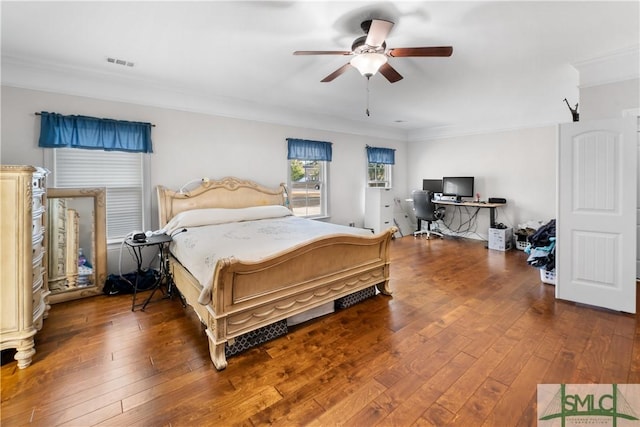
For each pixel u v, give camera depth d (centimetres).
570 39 252
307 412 159
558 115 503
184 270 275
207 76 336
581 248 287
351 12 210
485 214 607
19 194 198
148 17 216
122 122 342
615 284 271
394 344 225
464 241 609
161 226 362
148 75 331
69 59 289
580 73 306
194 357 210
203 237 288
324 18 218
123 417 156
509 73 330
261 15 214
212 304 201
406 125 638
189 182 396
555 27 232
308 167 544
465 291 331
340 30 235
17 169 197
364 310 286
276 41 253
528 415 155
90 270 323
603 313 271
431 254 501
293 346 224
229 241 267
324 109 491
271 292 223
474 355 209
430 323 258
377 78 345
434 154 675
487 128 588
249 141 452
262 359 208
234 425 151
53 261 302
